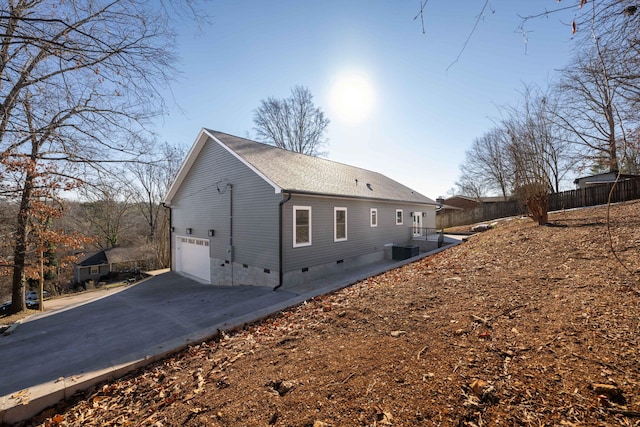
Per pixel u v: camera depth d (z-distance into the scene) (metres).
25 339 6.39
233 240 11.51
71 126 5.90
